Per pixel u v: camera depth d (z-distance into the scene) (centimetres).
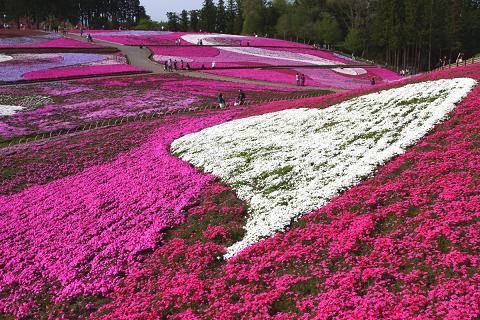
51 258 1825
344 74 8600
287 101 4297
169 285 1497
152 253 1747
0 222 2233
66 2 15138
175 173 2541
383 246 1384
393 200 1652
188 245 1755
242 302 1320
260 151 2623
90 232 1972
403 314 1057
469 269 1173
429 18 10056
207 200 2105
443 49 10962
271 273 1424
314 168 2189
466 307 1025
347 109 3130
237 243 1686
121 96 5391
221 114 4166
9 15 14700
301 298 1271
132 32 13650
